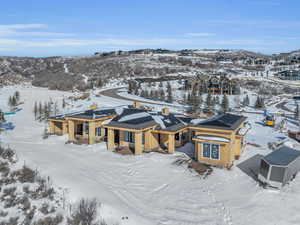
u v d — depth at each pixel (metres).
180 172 17.17
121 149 21.86
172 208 12.84
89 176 15.41
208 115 39.22
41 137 26.52
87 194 12.38
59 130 28.25
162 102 53.03
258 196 13.70
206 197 13.99
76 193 12.24
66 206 11.02
